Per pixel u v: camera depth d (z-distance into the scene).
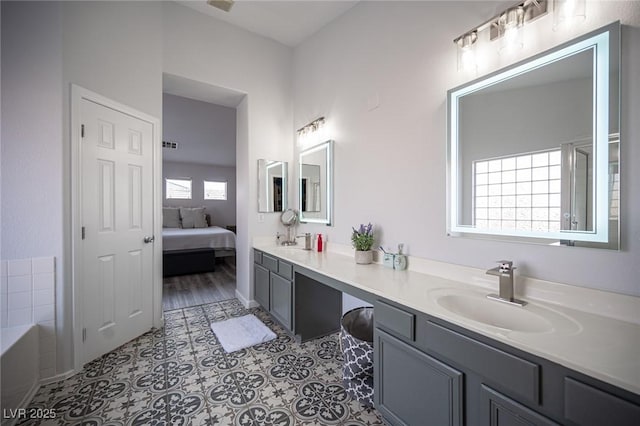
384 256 2.03
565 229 1.23
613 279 1.10
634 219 1.06
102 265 2.07
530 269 1.34
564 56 1.22
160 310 2.60
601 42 1.12
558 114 1.24
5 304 1.66
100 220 2.05
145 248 2.45
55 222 1.77
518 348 0.89
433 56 1.76
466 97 1.58
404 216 1.96
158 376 1.84
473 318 1.35
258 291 2.95
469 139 1.57
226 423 1.45
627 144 1.07
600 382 0.74
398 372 1.32
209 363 2.00
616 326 1.02
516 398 0.92
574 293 1.19
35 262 1.73
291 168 3.34
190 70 2.73
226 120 4.55
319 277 1.95
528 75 1.34
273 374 1.87
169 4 2.64
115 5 2.14
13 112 1.69
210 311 3.02
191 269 4.77
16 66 1.70
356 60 2.39
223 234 5.38
